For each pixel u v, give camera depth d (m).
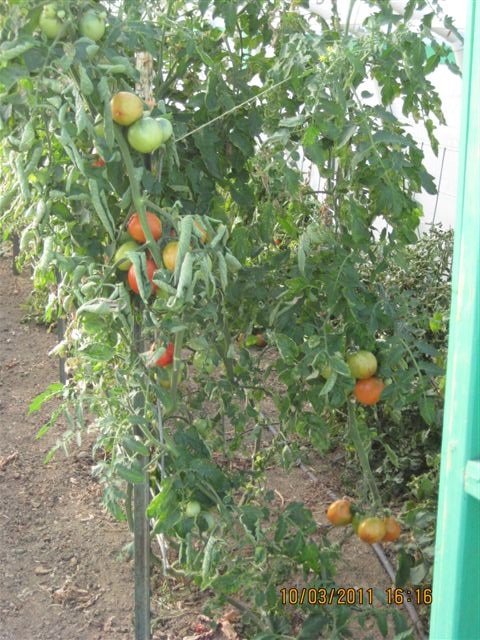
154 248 1.34
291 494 2.38
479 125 0.73
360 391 1.60
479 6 0.73
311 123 1.45
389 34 1.51
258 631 1.71
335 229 1.71
